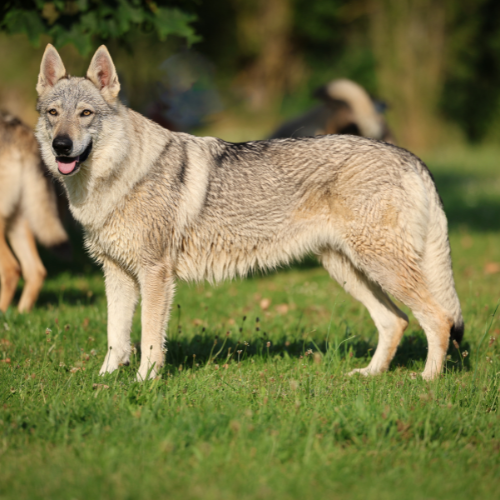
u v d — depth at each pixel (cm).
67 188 1202
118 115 1183
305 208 1264
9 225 1780
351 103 2706
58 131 1125
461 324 1290
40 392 1077
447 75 7538
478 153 7119
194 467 809
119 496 737
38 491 755
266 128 8425
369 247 1236
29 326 1508
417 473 816
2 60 3650
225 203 1239
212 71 9962
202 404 1024
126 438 884
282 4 9519
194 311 1800
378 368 1305
